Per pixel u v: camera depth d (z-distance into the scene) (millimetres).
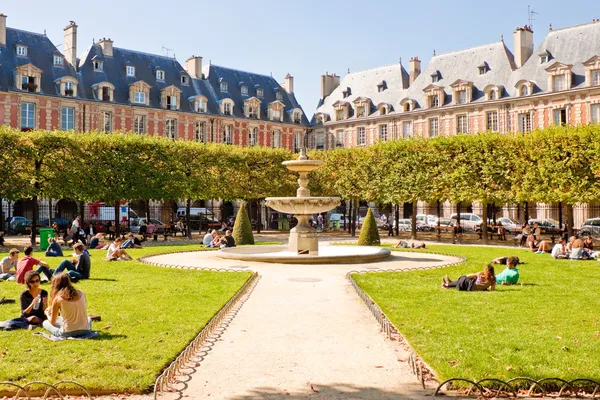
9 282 13773
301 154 21125
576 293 12188
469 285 12562
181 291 12477
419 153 33875
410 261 19469
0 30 46125
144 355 7262
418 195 33562
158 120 54219
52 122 47281
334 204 20328
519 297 11664
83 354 7301
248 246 23672
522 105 49188
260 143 62750
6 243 29203
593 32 46750
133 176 32156
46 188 29406
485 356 7227
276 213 53812
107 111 50688
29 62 46938
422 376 6301
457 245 28859
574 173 27859
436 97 55562
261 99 64625
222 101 59250
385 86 61375
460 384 6266
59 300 8195
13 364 6855
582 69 46000
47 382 6254
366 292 12406
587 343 7859
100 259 19719
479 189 30656
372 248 22828
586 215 44844
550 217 46500
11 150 28250
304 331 8852
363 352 7668
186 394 6082
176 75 57562
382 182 35531
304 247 20250
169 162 34375
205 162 37406
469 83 52656
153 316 9711
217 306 10648
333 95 66938
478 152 31328
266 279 14766
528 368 6734
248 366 7047
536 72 48875
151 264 17984
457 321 9312
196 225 44312
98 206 42000
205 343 8094
